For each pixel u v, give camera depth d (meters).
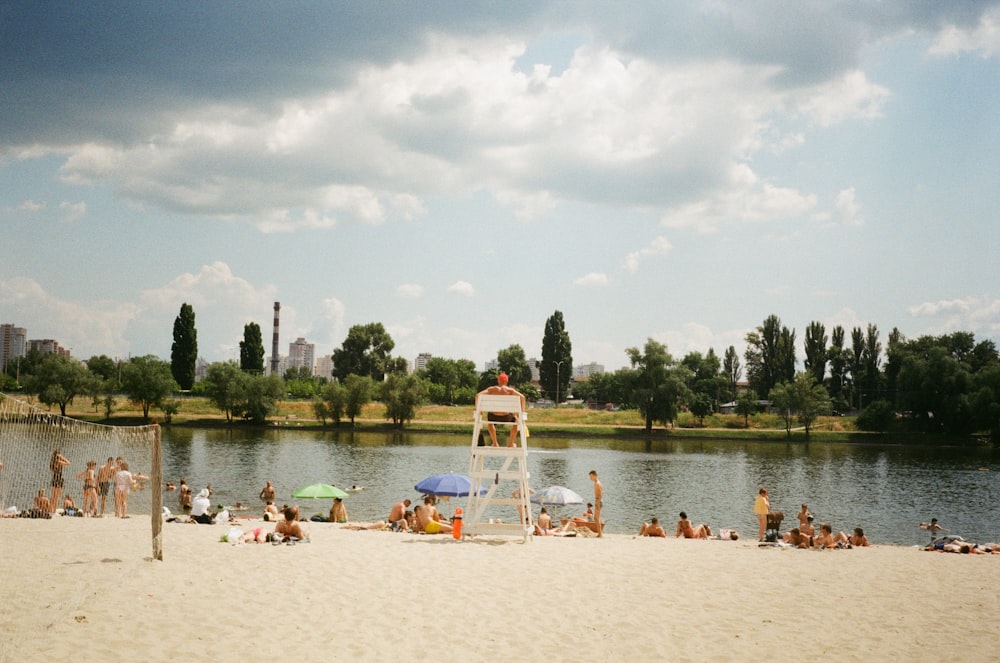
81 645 10.24
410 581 14.80
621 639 11.62
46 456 23.48
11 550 16.98
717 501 50.62
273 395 110.31
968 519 44.81
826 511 47.62
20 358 175.75
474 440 20.66
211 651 10.27
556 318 176.62
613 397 169.88
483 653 10.80
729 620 12.88
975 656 11.23
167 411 107.31
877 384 148.25
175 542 18.53
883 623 12.99
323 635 11.23
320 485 30.34
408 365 195.88
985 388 100.31
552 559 17.72
